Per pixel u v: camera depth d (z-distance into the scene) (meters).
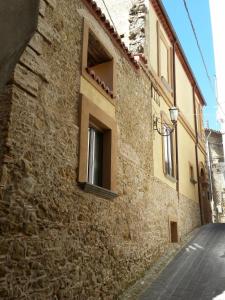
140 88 9.73
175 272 8.23
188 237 12.23
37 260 4.53
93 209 6.19
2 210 4.08
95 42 7.38
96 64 8.19
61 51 5.87
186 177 14.06
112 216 6.91
